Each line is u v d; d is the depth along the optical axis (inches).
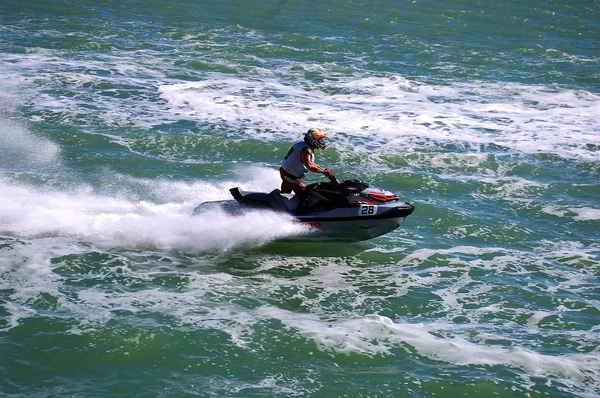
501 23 1814.7
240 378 433.7
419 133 965.2
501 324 520.7
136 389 416.8
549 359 467.8
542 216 732.0
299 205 609.9
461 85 1235.9
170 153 850.8
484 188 797.9
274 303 528.1
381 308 535.8
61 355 442.3
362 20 1736.0
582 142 960.9
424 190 786.2
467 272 601.9
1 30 1400.1
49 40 1352.1
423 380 441.1
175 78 1162.6
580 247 660.7
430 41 1578.5
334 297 547.2
